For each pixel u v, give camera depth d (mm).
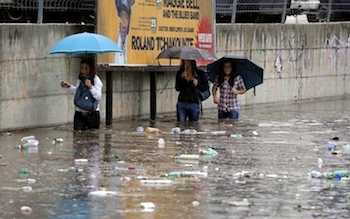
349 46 50156
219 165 23578
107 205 18234
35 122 30562
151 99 35312
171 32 35938
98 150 25828
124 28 33219
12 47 29438
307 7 50188
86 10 35062
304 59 46562
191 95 34438
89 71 30219
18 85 29750
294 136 30469
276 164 23906
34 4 32562
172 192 19703
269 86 43938
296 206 18562
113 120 34125
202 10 37906
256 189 20281
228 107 35625
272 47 44000
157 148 26547
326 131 32219
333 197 19562
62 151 25453
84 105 30219
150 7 34656
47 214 17391
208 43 38344
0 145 26469
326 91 48750
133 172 22141
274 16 46500
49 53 30500
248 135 30500
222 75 35562
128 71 34281
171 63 35594
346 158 25281
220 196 19391
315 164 23984
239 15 45312
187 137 29547
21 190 19609
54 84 31250
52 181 20734
